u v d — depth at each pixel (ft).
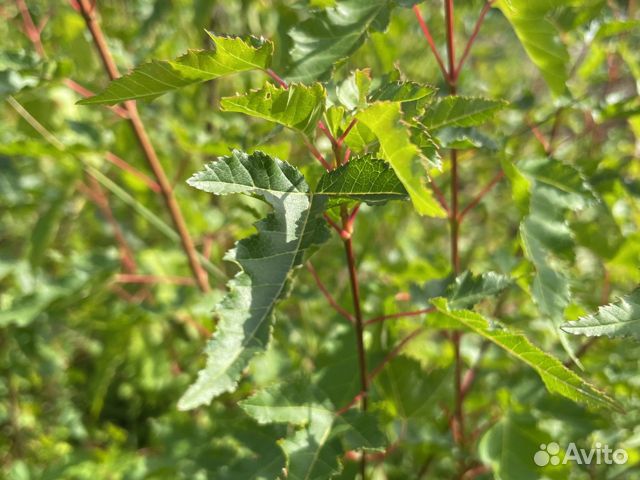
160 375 1.57
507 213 1.82
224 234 1.55
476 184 2.00
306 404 0.82
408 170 0.57
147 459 1.25
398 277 1.23
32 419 1.78
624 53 1.21
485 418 1.24
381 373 0.97
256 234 0.60
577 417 0.99
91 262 1.35
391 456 1.31
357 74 0.68
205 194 1.73
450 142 0.88
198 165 1.65
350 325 1.03
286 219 0.61
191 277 1.54
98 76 1.40
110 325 1.34
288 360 1.15
